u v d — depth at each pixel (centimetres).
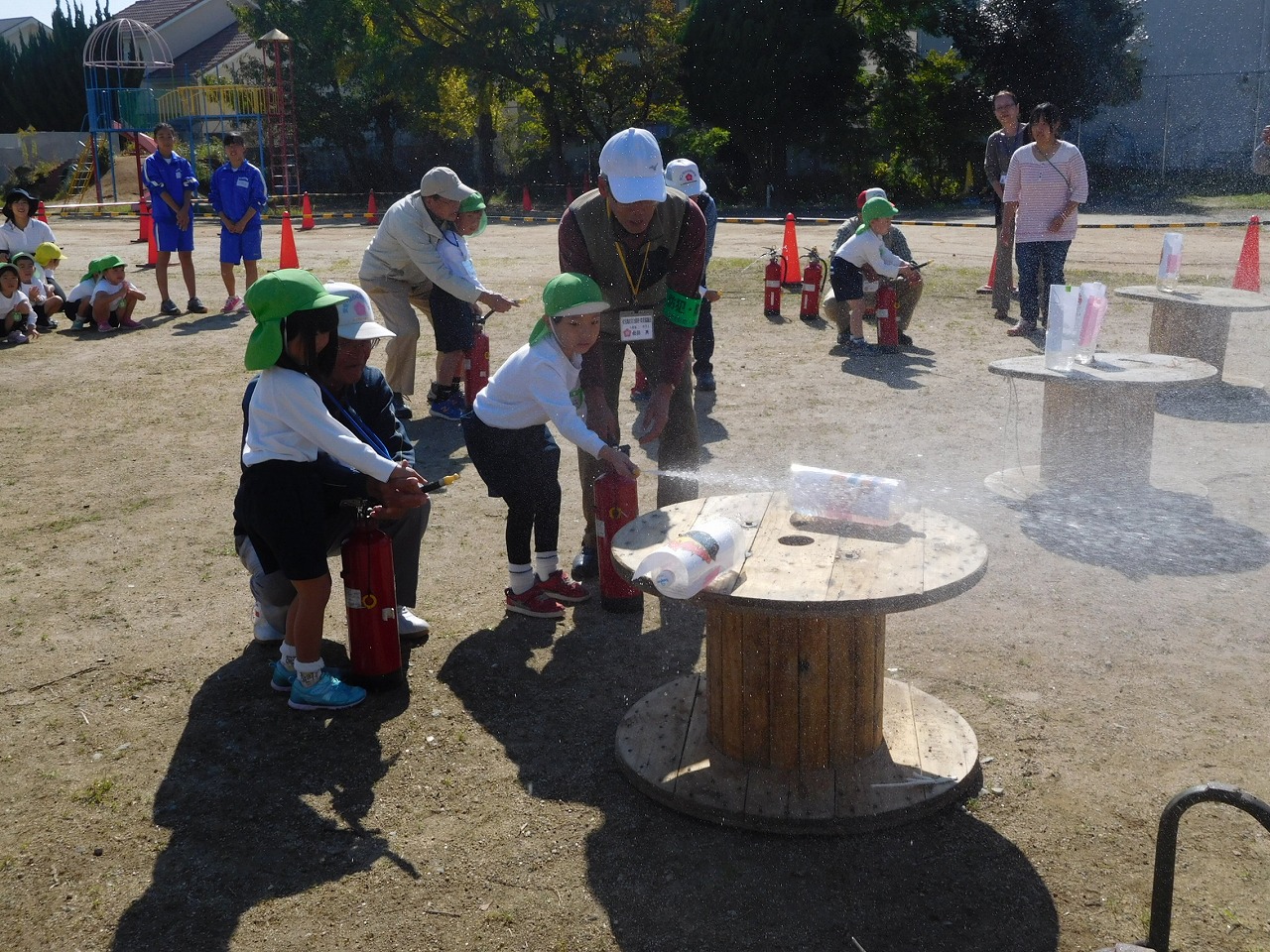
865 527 374
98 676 451
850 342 1002
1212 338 826
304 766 387
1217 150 2919
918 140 2992
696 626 486
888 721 389
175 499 661
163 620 501
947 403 828
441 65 3111
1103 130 3058
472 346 802
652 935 302
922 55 3344
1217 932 295
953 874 322
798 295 1272
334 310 387
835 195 3089
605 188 461
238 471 710
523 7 3056
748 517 388
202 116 3291
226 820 358
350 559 419
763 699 355
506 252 1723
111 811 363
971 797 357
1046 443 630
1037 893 313
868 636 353
